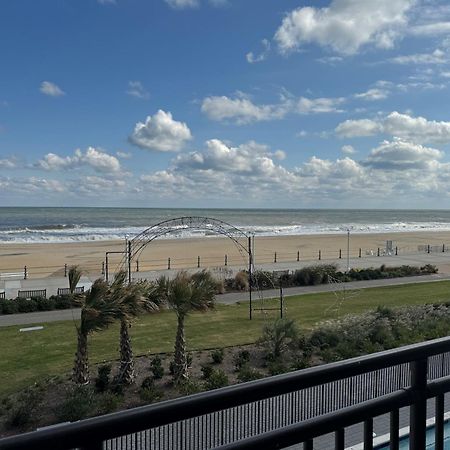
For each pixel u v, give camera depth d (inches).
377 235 3469.5
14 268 1631.4
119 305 476.1
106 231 3469.5
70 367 569.0
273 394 76.1
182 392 486.3
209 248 2324.1
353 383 358.9
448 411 339.0
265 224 5152.6
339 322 724.0
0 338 716.0
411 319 743.1
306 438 80.4
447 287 1192.2
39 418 428.5
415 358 90.6
